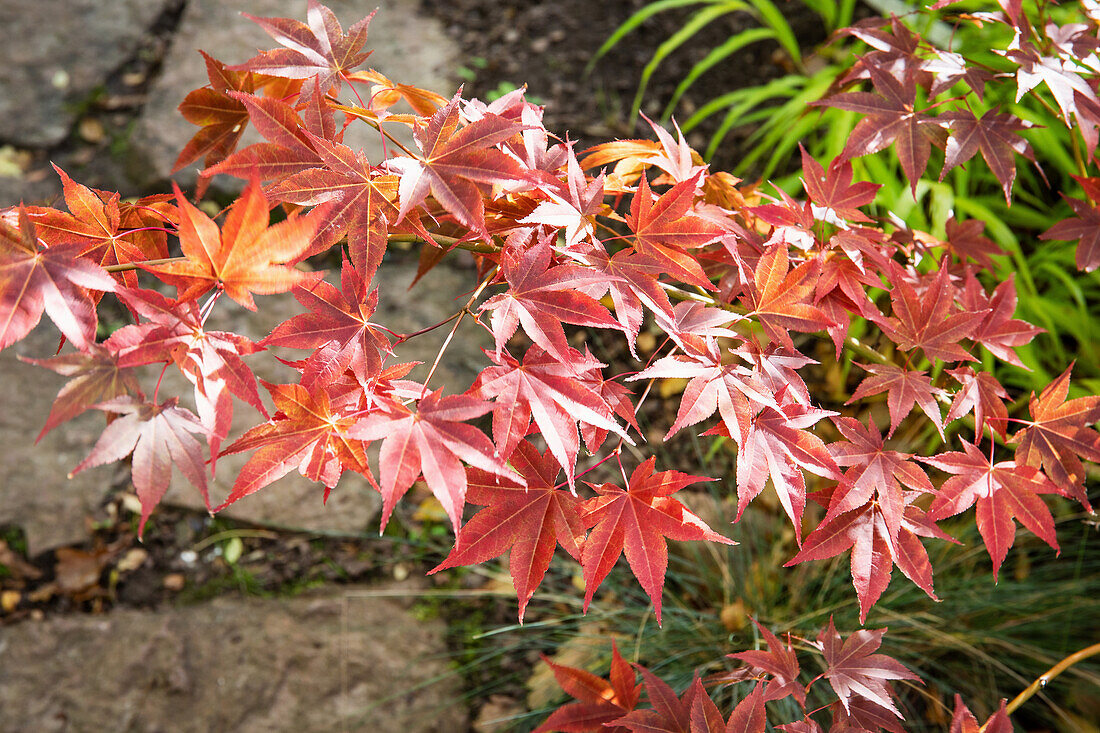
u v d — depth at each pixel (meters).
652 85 1.66
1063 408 0.67
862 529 0.65
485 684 1.15
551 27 1.77
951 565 1.12
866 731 0.66
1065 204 1.28
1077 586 1.07
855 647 0.69
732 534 1.18
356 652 1.17
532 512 0.59
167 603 1.23
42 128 1.64
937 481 1.16
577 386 0.57
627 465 1.28
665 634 1.09
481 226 0.58
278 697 1.13
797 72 1.62
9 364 1.41
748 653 0.68
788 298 0.63
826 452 0.61
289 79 0.65
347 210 0.59
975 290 0.73
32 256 0.54
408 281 1.48
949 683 1.08
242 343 0.56
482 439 0.55
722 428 0.63
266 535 1.29
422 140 0.59
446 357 1.38
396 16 1.80
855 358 1.29
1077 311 1.21
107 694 1.14
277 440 0.57
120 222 0.63
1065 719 1.03
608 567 0.60
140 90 1.70
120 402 0.53
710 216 0.67
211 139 0.65
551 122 1.61
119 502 1.31
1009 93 0.76
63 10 1.78
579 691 0.67
